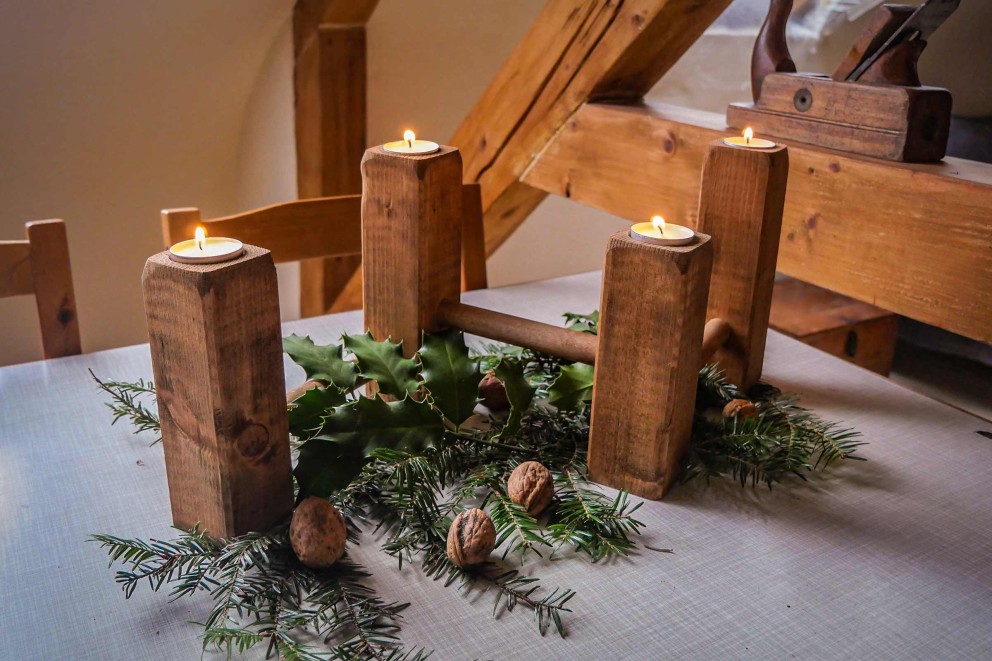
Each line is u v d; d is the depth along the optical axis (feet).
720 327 3.24
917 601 2.25
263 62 7.18
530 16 7.46
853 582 2.31
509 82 5.58
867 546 2.48
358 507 2.51
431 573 2.27
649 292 2.46
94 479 2.65
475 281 4.46
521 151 5.65
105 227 7.64
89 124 6.72
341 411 2.45
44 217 7.21
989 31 5.54
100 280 7.97
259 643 2.01
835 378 3.63
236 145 8.01
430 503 2.44
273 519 2.39
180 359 2.18
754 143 3.23
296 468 2.36
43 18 5.61
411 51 7.18
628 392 2.59
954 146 5.96
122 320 8.40
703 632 2.10
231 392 2.19
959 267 3.45
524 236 9.27
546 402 3.19
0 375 3.28
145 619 2.08
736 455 2.80
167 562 2.19
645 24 4.56
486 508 2.54
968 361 7.26
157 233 8.01
